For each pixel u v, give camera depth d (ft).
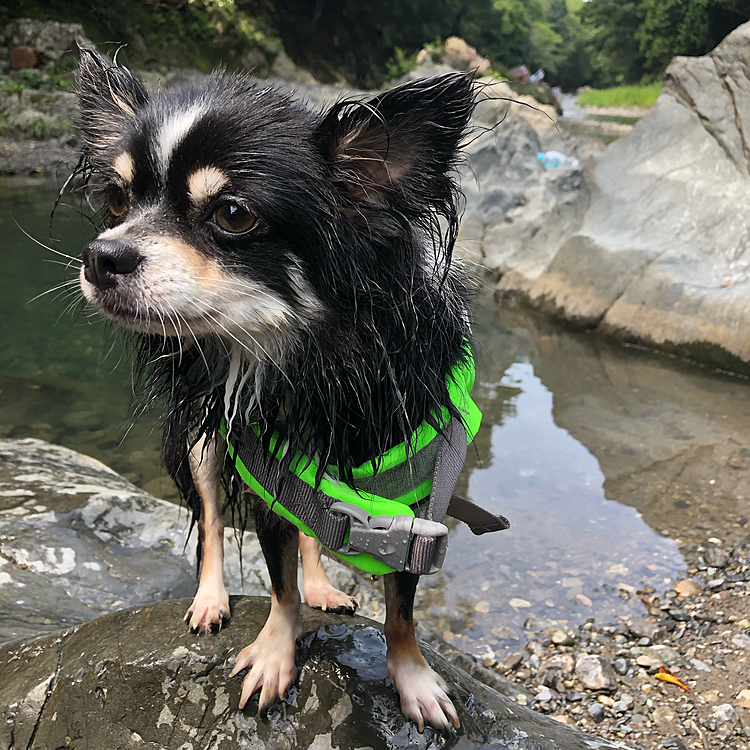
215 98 0.93
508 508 2.26
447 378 1.00
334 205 0.90
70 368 3.19
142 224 0.88
